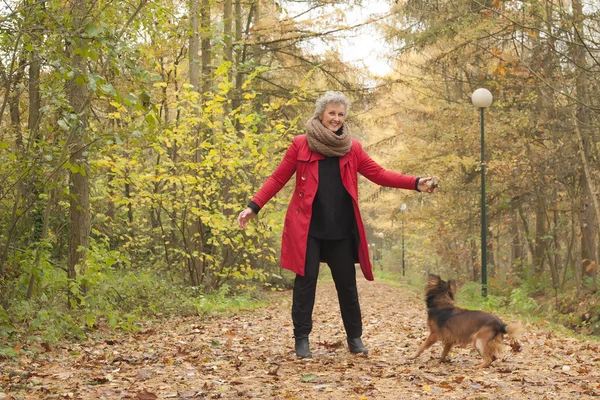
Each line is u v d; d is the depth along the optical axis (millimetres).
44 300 8133
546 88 14312
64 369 5328
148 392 4152
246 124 13359
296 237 5676
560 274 20719
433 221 25172
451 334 5504
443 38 19594
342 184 5676
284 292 21781
